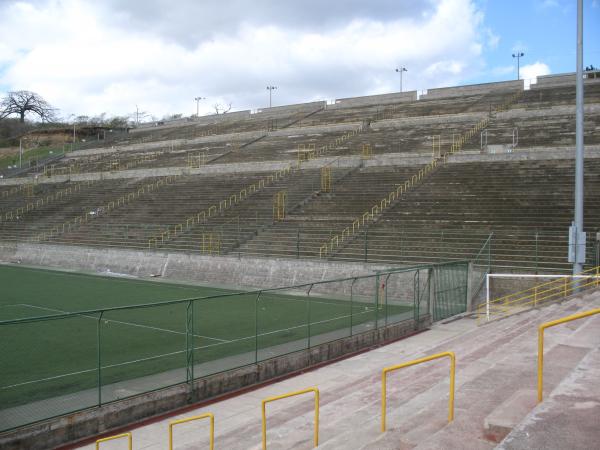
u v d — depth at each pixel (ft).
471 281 81.46
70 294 95.91
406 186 126.21
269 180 153.79
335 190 134.31
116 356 53.01
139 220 148.97
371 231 109.50
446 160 134.92
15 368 48.78
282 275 103.65
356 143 170.50
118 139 264.72
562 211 99.66
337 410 36.22
